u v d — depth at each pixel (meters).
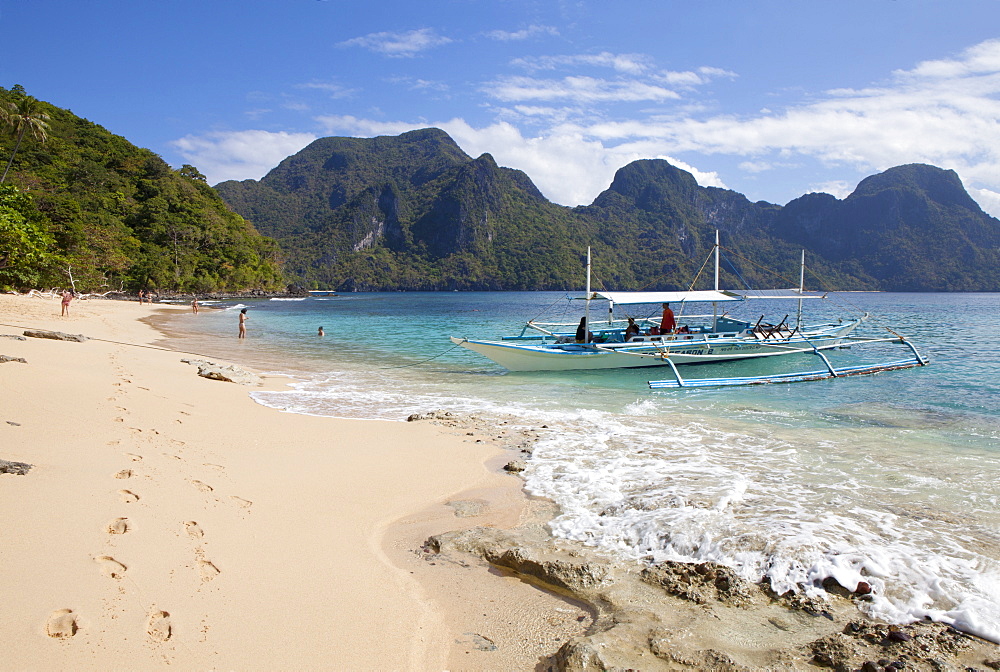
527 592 4.20
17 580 3.47
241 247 102.06
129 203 92.88
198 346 22.83
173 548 4.22
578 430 9.28
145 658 2.94
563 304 80.50
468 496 6.18
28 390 8.47
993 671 3.19
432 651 3.42
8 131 51.50
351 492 6.15
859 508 5.70
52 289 44.78
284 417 9.64
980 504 5.84
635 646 3.39
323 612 3.71
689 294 18.59
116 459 5.98
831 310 56.12
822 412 10.96
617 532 5.11
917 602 3.91
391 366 18.00
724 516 5.42
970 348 22.81
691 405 11.75
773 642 3.49
